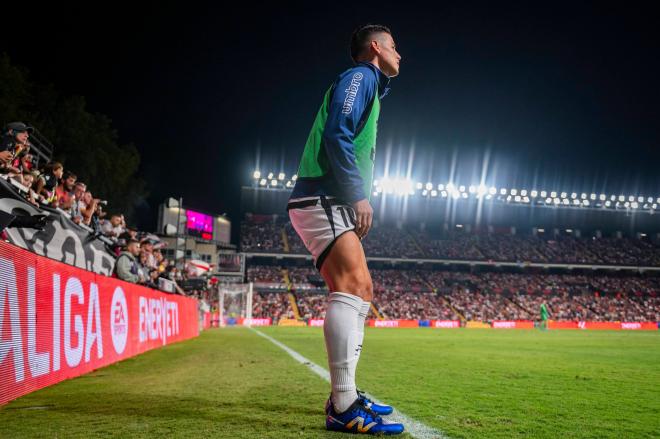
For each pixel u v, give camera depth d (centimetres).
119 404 341
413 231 6638
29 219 484
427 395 413
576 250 6506
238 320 4469
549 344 1592
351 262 269
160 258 1567
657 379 575
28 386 396
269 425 270
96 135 3650
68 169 3412
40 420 284
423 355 989
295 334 2267
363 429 251
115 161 3806
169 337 1298
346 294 268
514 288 5897
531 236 6788
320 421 282
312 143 292
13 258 374
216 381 480
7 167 632
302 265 6044
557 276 6288
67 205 858
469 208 6656
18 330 380
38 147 1170
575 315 5366
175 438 238
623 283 6197
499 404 366
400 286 5712
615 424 293
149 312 1002
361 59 314
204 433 249
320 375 535
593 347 1427
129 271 919
